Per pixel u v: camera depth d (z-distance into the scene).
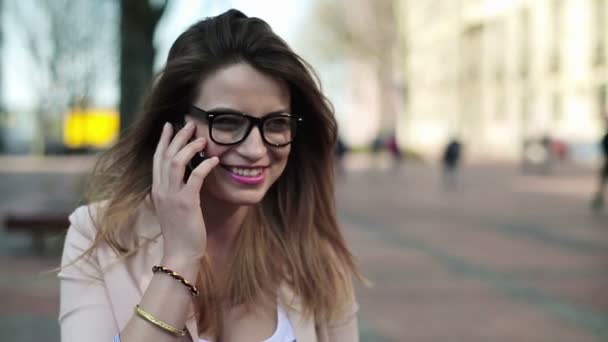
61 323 1.50
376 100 67.75
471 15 45.47
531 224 12.07
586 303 6.21
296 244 1.73
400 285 6.94
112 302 1.47
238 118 1.48
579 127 33.12
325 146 1.77
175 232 1.40
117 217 1.52
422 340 5.05
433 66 52.38
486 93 43.72
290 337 1.63
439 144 50.28
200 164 1.43
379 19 45.66
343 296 1.72
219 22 1.51
